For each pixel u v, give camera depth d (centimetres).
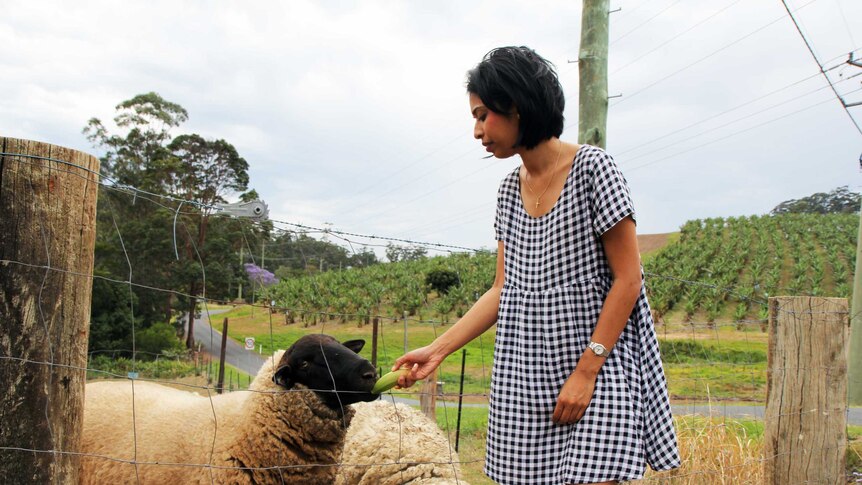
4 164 188
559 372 220
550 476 219
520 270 233
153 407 366
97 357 2769
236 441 346
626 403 211
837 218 6869
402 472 481
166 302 3528
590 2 682
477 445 870
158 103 4481
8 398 188
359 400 356
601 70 680
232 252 3619
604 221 209
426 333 2148
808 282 4612
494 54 217
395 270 5338
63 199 196
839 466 393
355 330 2370
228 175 4366
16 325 189
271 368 374
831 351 396
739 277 4884
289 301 3388
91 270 207
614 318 208
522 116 213
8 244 188
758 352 1647
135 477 336
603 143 681
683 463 495
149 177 3988
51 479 195
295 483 357
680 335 2033
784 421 391
